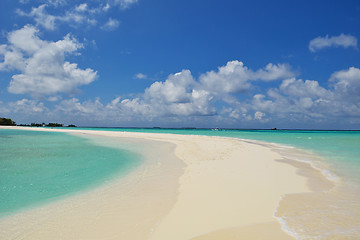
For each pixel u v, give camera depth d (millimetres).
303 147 25375
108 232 5199
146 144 28453
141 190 8430
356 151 21141
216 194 7656
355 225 5285
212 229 5164
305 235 4809
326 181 9484
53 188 8875
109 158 16547
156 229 5254
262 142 33531
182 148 23078
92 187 8984
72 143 29875
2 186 9125
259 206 6539
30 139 37094
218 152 18922
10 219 5977
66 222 5766
